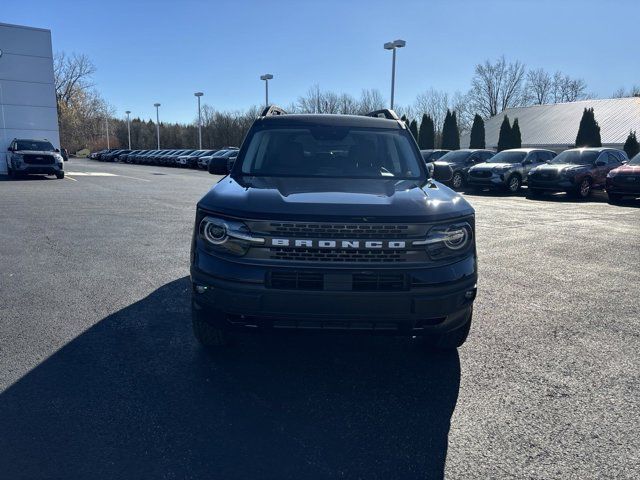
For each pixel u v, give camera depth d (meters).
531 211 13.36
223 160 5.12
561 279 6.24
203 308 3.31
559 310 5.04
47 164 21.53
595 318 4.82
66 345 4.00
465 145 51.34
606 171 17.83
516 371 3.69
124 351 3.91
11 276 5.97
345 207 3.15
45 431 2.82
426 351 4.03
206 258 3.22
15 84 23.16
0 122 23.06
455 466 2.59
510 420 3.03
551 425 2.97
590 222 11.24
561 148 41.97
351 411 3.12
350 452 2.70
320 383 3.48
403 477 2.50
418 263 3.14
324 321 3.10
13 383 3.36
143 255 7.16
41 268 6.37
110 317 4.64
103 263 6.66
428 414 3.09
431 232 3.16
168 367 3.66
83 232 8.97
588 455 2.69
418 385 3.47
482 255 7.61
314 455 2.66
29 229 9.21
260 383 3.46
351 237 3.07
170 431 2.86
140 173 30.27
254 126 4.72
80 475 2.46
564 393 3.36
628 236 9.35
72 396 3.21
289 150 4.41
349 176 4.16
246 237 3.10
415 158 4.53
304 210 3.11
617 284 6.04
